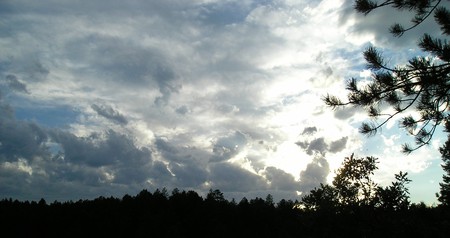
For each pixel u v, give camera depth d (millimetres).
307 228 7801
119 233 62594
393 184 7594
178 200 69938
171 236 58625
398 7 6363
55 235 61906
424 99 6348
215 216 62125
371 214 7348
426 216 7457
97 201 71500
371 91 6414
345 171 8055
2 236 61562
